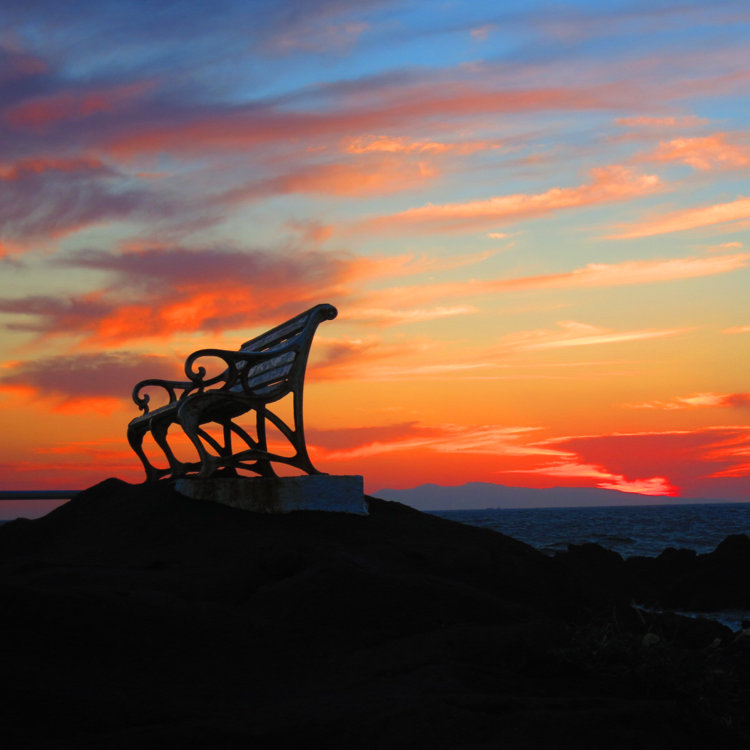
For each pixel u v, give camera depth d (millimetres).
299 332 7871
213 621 4531
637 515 134625
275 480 7188
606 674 4406
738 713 4270
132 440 9008
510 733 3385
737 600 12672
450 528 7398
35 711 3250
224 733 3221
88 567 5977
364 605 5098
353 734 3352
